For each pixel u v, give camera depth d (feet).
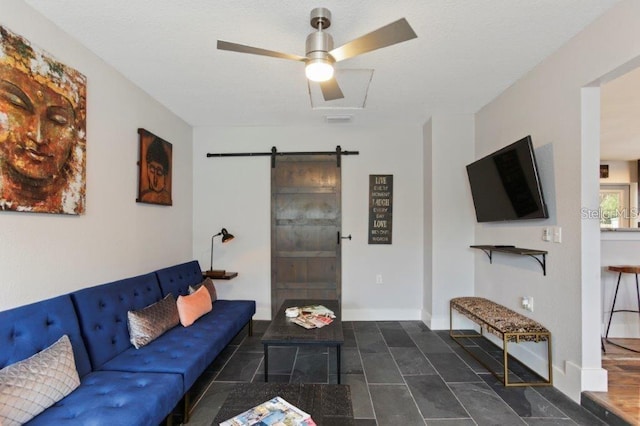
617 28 5.83
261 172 13.08
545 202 7.91
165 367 6.08
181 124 12.08
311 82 9.02
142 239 9.42
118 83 8.32
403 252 12.86
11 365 4.56
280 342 7.12
